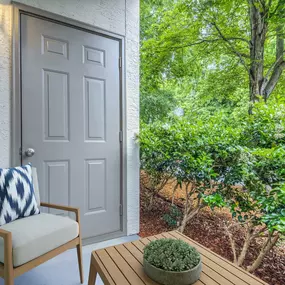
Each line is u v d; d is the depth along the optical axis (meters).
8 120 1.82
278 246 1.92
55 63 2.02
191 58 4.69
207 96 4.84
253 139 1.96
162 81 4.98
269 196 1.50
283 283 1.61
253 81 3.90
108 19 2.29
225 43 4.30
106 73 2.31
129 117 2.47
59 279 1.66
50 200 2.03
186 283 0.99
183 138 2.27
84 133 2.20
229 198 1.87
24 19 1.87
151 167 2.72
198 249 1.34
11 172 1.57
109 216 2.37
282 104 1.98
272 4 3.51
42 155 1.98
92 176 2.26
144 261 1.08
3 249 1.19
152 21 4.96
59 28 2.03
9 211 1.46
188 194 2.33
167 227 2.67
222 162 1.98
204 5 3.87
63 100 2.07
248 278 1.06
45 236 1.36
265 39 3.90
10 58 1.81
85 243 2.21
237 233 2.29
